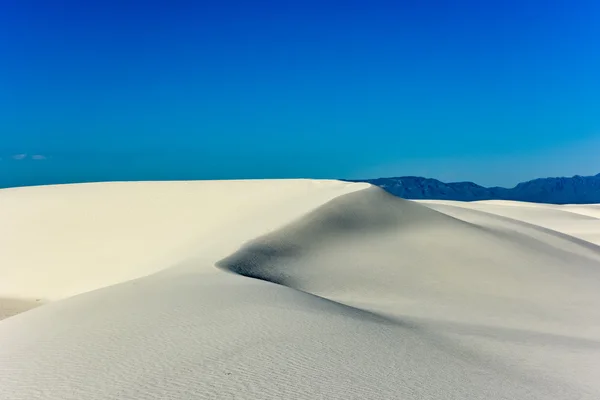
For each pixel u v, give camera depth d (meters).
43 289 26.89
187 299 13.24
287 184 44.38
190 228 32.94
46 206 40.72
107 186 47.25
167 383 7.64
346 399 7.38
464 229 31.06
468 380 9.10
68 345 9.65
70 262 30.05
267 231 25.75
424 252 26.23
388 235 28.56
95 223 36.22
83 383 7.75
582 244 36.91
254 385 7.62
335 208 30.34
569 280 25.02
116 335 10.11
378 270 23.30
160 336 9.94
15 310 23.67
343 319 12.27
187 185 46.03
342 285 21.12
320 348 9.50
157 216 36.69
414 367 9.27
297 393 7.43
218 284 15.88
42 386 7.72
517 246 29.55
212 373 8.00
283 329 10.52
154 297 13.68
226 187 44.59
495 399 8.31
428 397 7.87
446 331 14.27
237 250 22.61
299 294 15.50
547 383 10.11
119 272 27.36
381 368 8.89
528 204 84.81
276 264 22.25
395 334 11.72
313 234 26.59
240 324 10.78
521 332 15.94
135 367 8.31
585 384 10.48
